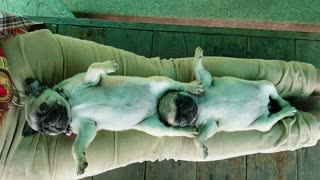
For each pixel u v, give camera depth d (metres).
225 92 0.64
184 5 0.93
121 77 0.61
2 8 0.96
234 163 0.81
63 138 0.65
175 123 0.59
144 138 0.68
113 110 0.59
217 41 0.82
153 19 0.94
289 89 0.71
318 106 0.74
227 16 0.92
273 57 0.82
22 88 0.60
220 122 0.65
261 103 0.66
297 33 0.83
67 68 0.65
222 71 0.69
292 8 0.90
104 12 0.95
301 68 0.70
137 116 0.61
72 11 0.96
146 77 0.66
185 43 0.82
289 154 0.81
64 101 0.57
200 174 0.81
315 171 0.80
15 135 0.62
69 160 0.65
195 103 0.60
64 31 0.82
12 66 0.60
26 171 0.63
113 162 0.67
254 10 0.91
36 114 0.55
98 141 0.66
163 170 0.81
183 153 0.70
